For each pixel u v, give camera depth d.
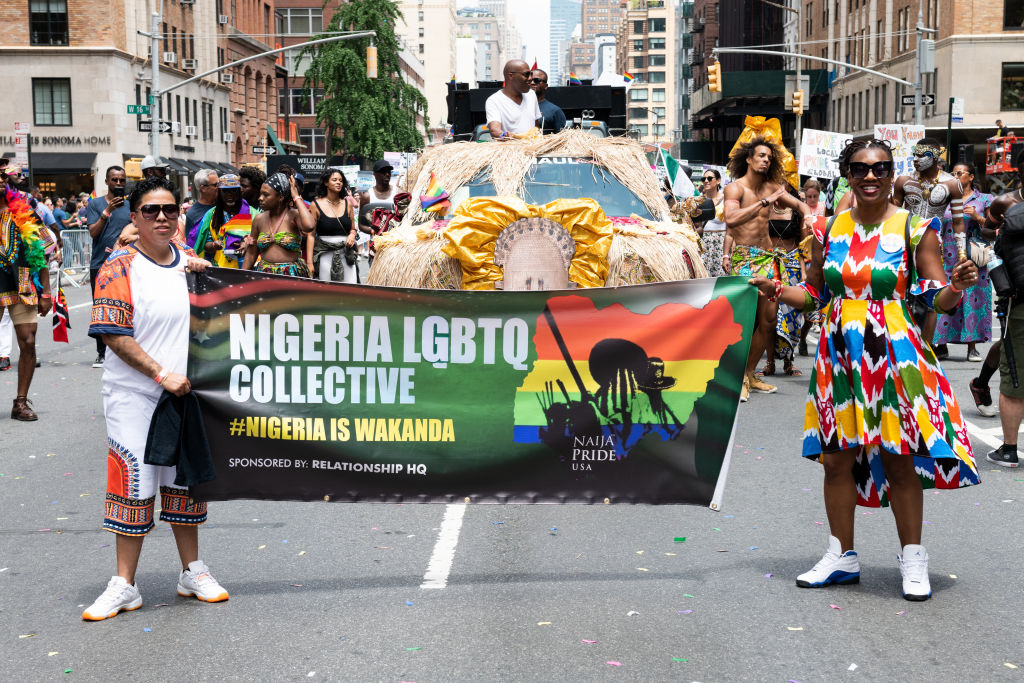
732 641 4.78
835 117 73.38
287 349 5.41
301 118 105.56
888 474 5.35
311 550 6.18
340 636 4.86
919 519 5.34
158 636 4.89
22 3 51.19
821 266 5.52
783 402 11.09
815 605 5.23
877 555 6.05
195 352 5.33
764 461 8.48
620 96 17.45
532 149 9.59
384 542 6.33
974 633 4.86
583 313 5.49
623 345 5.51
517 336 5.50
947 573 5.72
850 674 4.43
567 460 5.56
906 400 5.16
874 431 5.23
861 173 5.14
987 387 10.13
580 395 5.52
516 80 11.31
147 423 5.14
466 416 5.52
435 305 5.47
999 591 5.43
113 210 12.95
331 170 13.09
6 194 10.23
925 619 5.03
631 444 5.55
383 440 5.50
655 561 5.94
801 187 23.38
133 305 5.09
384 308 5.45
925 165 11.24
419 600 5.32
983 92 50.34
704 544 6.27
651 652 4.66
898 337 5.20
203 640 4.84
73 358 15.22
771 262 11.21
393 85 63.53
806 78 41.00
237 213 11.22
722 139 99.25
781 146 11.27
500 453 5.54
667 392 5.52
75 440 9.48
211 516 6.98
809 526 6.64
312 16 104.81
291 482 5.48
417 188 9.45
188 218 11.39
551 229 7.65
